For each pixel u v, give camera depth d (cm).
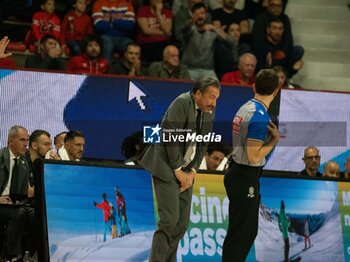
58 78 2178
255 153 1509
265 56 2916
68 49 2769
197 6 2803
